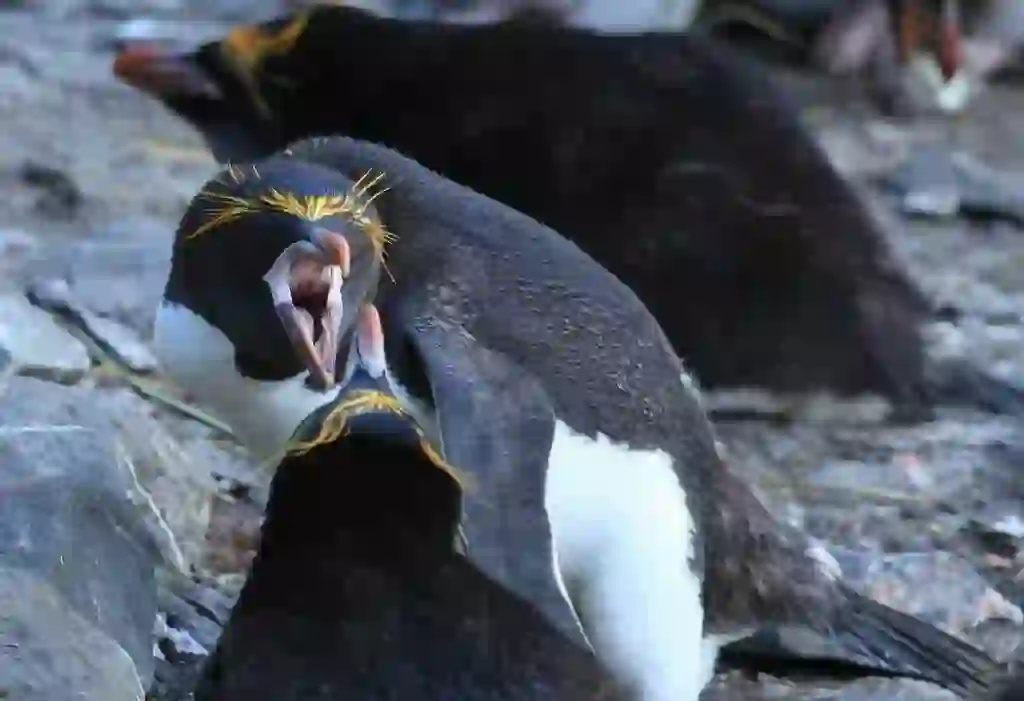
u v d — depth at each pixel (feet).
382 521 17.29
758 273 37.22
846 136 62.03
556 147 37.58
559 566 20.76
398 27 38.81
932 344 40.50
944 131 64.90
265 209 20.85
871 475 34.30
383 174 22.95
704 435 22.85
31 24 70.28
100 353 32.94
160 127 54.29
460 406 19.16
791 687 24.62
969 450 36.06
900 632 25.05
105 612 21.58
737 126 38.32
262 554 17.46
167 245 41.06
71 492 22.80
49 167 46.85
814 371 37.45
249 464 30.66
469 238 21.89
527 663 17.37
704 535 22.34
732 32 71.15
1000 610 27.86
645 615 21.08
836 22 69.00
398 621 17.12
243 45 39.50
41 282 36.32
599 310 21.85
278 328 20.86
